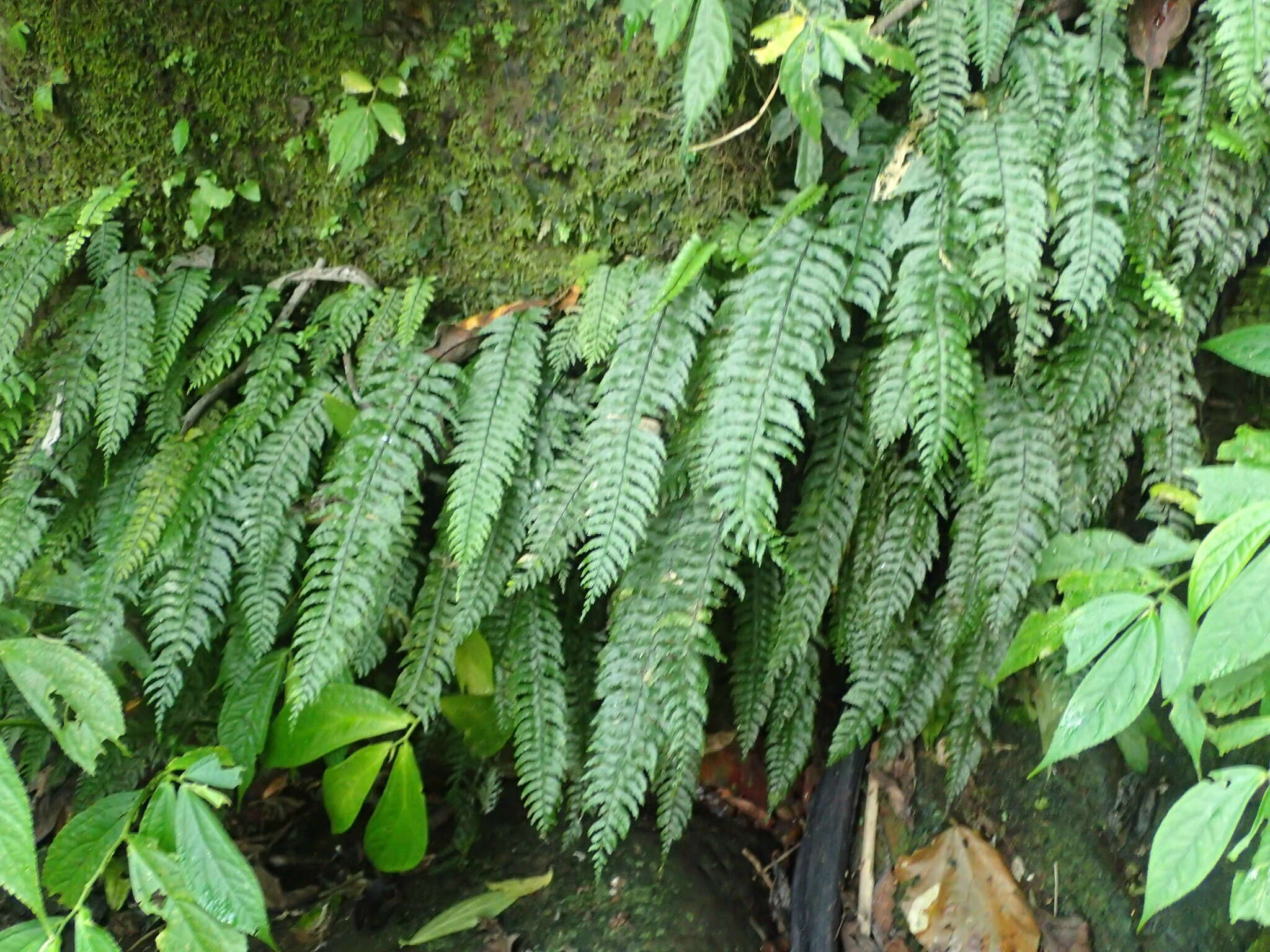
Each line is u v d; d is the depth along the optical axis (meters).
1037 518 1.93
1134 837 2.20
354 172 1.95
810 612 2.01
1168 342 1.94
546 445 1.98
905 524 2.04
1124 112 1.75
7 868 1.30
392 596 2.11
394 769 2.02
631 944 2.07
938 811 2.32
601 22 1.79
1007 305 1.95
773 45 1.60
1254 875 1.36
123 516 2.05
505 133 1.90
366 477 1.88
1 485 2.08
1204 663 1.23
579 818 2.24
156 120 1.94
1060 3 1.76
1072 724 1.36
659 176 1.90
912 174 1.78
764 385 1.74
